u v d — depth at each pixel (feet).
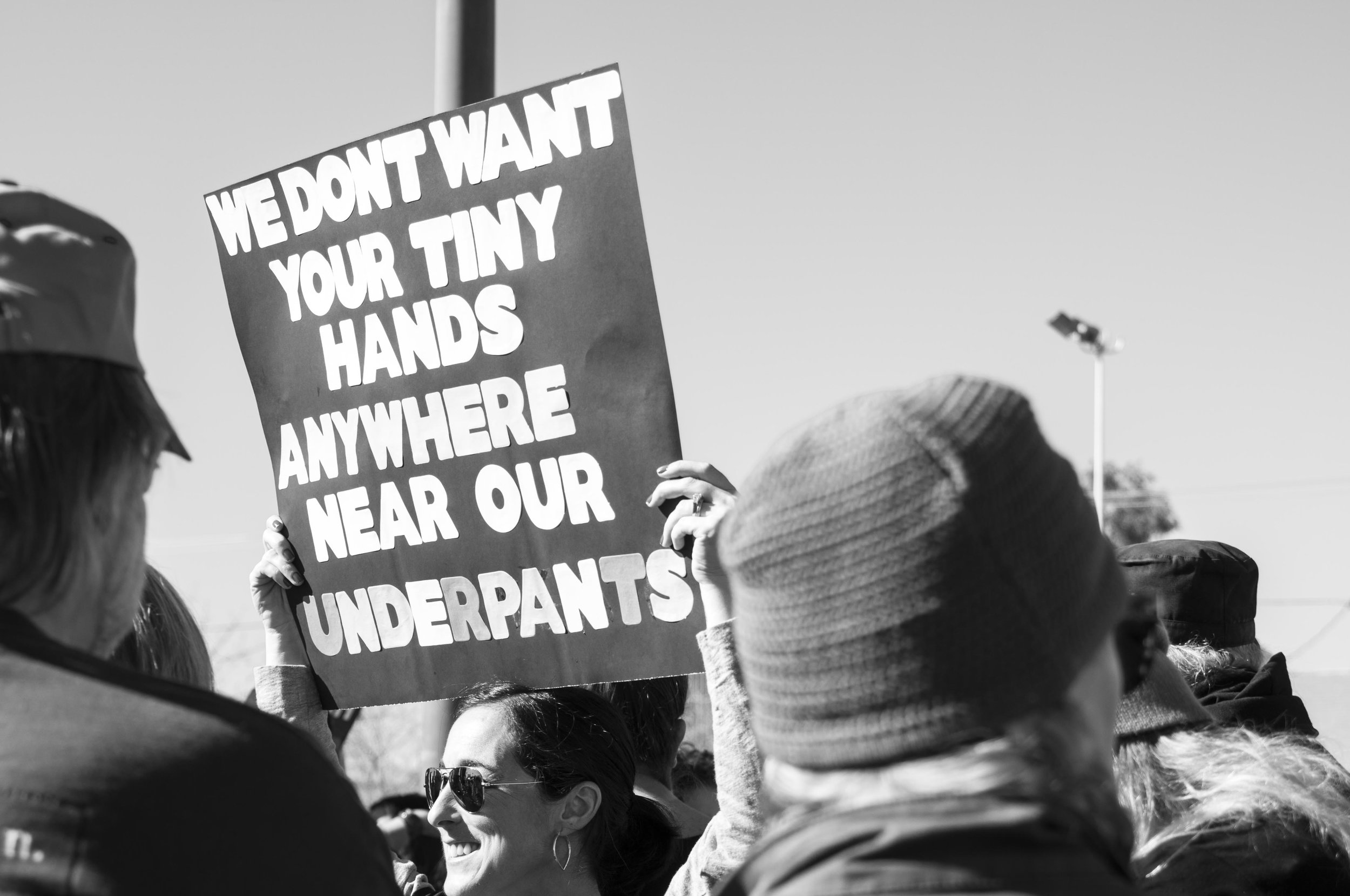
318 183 9.65
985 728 3.79
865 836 3.70
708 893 7.33
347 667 9.66
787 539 4.03
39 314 4.48
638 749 10.52
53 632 4.59
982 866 3.57
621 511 8.38
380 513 9.41
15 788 3.82
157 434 4.94
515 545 8.82
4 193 4.68
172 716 4.15
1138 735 7.05
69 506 4.46
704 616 8.08
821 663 3.91
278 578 9.95
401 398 9.29
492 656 8.95
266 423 10.05
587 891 9.12
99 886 3.74
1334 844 6.61
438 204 9.08
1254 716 8.26
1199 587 8.75
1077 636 3.92
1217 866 6.41
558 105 8.59
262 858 4.03
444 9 12.44
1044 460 4.08
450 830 9.18
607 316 8.43
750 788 7.29
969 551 3.82
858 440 4.07
